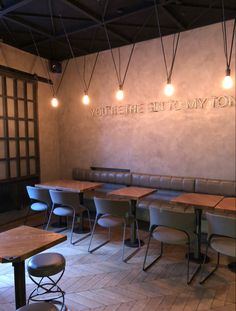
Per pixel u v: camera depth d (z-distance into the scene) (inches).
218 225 108.3
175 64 197.5
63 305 97.2
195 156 194.1
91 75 240.7
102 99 235.8
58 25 184.9
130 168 224.7
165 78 202.7
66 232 180.1
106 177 227.5
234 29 167.2
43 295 107.7
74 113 254.4
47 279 120.0
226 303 102.7
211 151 187.5
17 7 154.3
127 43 215.6
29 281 119.0
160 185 201.2
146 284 116.1
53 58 253.1
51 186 183.9
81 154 253.0
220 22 178.7
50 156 258.2
